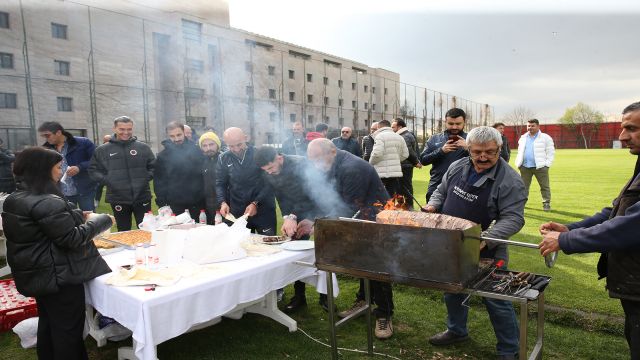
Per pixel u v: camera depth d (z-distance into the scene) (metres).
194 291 2.41
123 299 2.32
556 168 19.31
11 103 23.72
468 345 3.18
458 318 3.14
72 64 26.17
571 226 2.29
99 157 4.78
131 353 2.90
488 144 2.54
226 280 2.58
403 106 50.72
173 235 2.93
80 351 2.60
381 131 6.93
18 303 3.70
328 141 3.24
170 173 5.13
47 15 25.19
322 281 3.29
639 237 1.74
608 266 1.98
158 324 2.26
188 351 3.14
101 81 27.48
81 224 2.53
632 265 1.87
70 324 2.53
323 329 3.54
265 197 4.12
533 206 9.13
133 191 4.84
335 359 2.79
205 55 35.22
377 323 3.36
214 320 3.45
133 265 2.84
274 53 41.38
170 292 2.30
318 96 47.34
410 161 7.62
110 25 27.89
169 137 5.16
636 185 1.88
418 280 2.10
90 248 2.60
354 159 3.25
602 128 56.81
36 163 2.39
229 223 4.80
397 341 3.28
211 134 5.09
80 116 26.20
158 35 31.95
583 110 66.94
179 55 32.84
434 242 2.02
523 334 2.03
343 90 51.16
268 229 4.18
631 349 1.93
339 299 4.14
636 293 1.86
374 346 3.20
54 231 2.32
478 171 2.69
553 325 3.41
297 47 46.34
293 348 3.18
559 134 59.34
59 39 25.69
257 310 3.62
